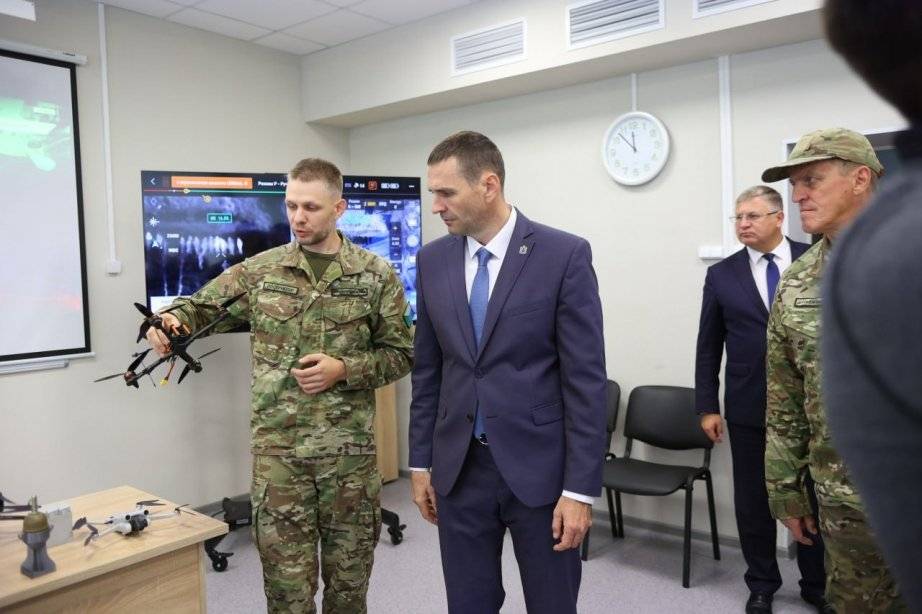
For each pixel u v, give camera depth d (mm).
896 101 384
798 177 1474
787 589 2742
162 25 3631
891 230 365
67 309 3250
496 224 1563
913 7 359
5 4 2811
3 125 3037
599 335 1496
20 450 3119
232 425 3920
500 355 1522
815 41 2881
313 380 1897
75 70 3271
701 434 3117
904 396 352
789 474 1635
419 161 4285
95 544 1468
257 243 3531
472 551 1601
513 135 3844
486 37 3500
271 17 3645
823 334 413
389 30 3891
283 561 1927
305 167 1975
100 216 3385
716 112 3148
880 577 1394
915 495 361
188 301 2000
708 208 3197
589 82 3533
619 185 3465
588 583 2850
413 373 1782
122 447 3467
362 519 2033
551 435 1518
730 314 2570
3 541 1489
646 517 3465
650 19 2957
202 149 3822
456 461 1575
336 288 2041
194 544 1548
